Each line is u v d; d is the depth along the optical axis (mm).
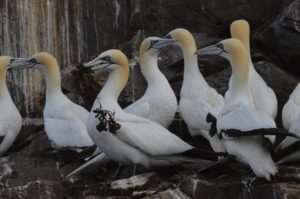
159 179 20062
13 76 26812
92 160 21172
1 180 21516
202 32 26625
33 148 23281
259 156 19328
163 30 26797
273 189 18938
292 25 24969
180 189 19719
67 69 26922
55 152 23094
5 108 23688
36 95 26828
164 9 26812
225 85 25156
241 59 20719
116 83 21266
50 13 27406
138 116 20969
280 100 24828
